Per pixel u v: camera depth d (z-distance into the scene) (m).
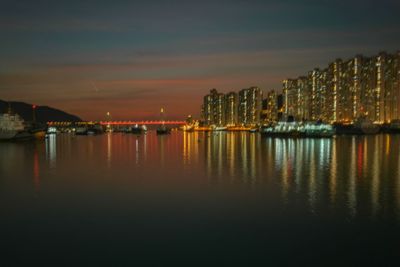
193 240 21.19
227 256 18.95
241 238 21.44
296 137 164.25
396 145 103.31
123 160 63.88
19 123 148.00
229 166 53.50
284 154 74.25
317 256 18.91
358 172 46.47
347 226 23.48
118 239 21.44
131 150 88.44
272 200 30.61
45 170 50.41
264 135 190.38
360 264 18.03
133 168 52.25
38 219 25.56
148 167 53.25
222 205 29.06
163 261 18.44
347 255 19.02
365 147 95.38
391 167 51.56
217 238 21.50
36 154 77.31
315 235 21.88
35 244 20.77
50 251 19.77
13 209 28.30
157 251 19.64
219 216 25.92
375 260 18.45
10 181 41.03
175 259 18.64
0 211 27.70
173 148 95.19
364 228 23.08
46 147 101.50
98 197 32.34
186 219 25.27
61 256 19.14
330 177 42.38
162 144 116.00
